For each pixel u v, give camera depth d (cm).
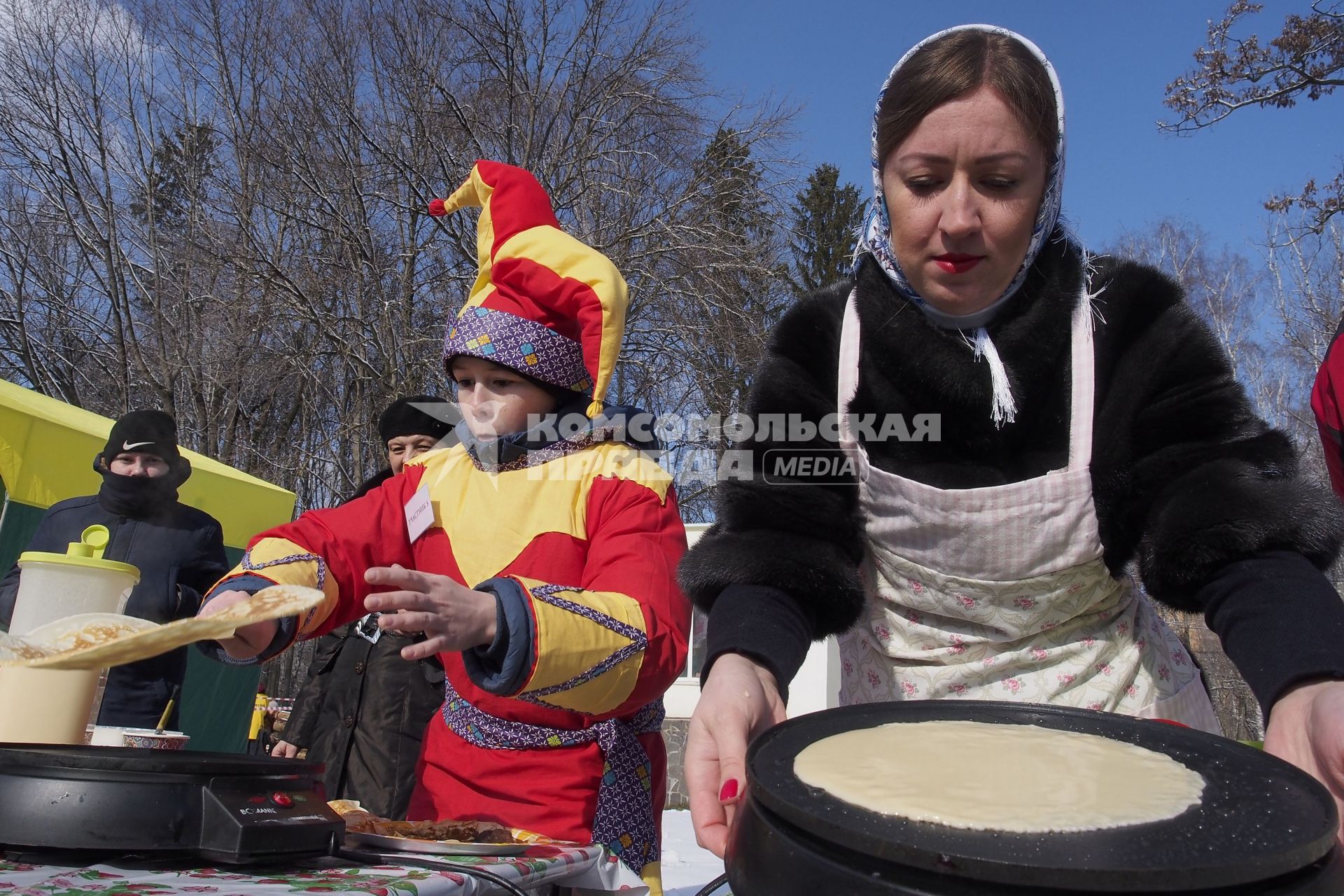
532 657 130
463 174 1492
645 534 166
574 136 1548
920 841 60
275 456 1648
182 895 87
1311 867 60
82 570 145
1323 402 210
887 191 128
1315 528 104
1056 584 129
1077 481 124
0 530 459
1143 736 88
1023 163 120
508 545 171
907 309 132
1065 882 55
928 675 136
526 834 145
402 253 1529
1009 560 127
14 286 1625
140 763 104
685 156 1545
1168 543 110
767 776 74
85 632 115
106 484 326
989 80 119
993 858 56
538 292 180
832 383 136
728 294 1434
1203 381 121
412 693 343
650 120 1554
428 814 171
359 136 1530
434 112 1490
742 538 126
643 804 169
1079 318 127
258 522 588
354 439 1520
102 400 1709
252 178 1532
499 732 168
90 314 1695
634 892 149
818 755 79
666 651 149
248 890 91
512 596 132
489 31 1506
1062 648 132
